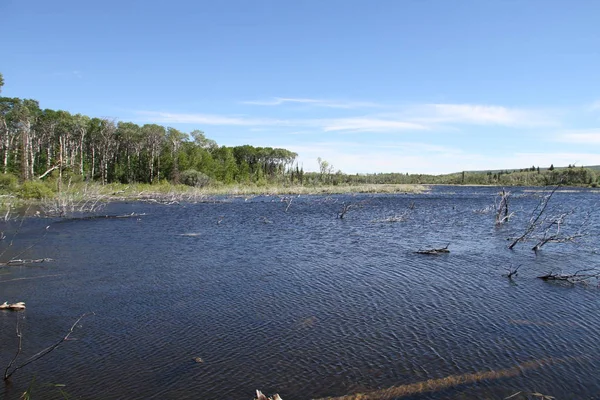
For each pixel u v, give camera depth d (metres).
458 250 26.80
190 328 13.41
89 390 9.70
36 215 43.22
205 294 16.94
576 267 21.83
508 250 26.84
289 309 15.17
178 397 9.40
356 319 14.16
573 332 13.09
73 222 39.50
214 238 31.30
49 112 93.12
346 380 10.12
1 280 18.89
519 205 67.12
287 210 56.03
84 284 18.30
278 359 11.25
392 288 17.78
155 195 75.31
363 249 27.06
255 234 33.62
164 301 16.06
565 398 9.34
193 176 97.56
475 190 131.75
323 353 11.59
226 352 11.70
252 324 13.74
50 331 13.17
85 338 12.63
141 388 9.79
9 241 28.78
